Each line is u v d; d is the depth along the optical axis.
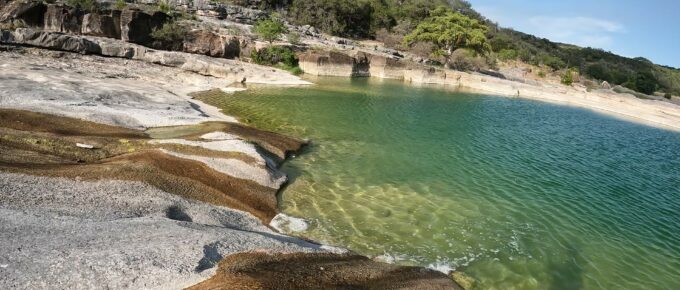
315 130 31.42
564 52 174.50
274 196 18.28
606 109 70.94
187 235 11.38
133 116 26.16
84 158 17.77
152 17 57.91
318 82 59.22
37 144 17.59
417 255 14.86
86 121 23.09
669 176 30.17
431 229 16.94
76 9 53.00
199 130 25.31
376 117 38.69
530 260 15.34
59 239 10.24
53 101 25.48
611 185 25.72
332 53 68.62
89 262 9.23
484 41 91.50
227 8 85.38
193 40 60.34
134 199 14.18
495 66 103.31
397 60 77.06
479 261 14.93
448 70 80.88
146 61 50.72
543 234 17.48
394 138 31.36
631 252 17.09
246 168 19.34
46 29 51.91
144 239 10.84
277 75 56.97
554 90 77.81
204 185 16.70
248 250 11.33
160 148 19.66
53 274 8.69
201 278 9.27
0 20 49.75
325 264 11.78
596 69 142.25
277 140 25.81
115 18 54.84
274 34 69.38
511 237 16.94
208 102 37.59
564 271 14.96
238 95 42.81
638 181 27.56
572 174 26.97
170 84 43.09
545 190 23.00
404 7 125.94
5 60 36.72
